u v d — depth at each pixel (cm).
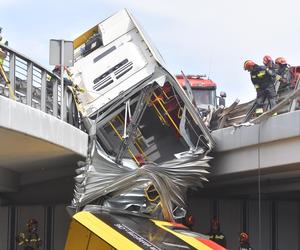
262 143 1775
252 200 2550
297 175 2023
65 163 1900
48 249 2347
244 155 1883
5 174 1991
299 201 2588
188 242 943
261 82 1827
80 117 1786
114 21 2039
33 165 1923
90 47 2008
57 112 1606
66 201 2344
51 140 1495
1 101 1273
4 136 1398
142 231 961
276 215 2561
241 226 2520
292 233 2564
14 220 2356
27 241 2050
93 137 1731
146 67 1906
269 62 1839
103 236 929
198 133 1902
